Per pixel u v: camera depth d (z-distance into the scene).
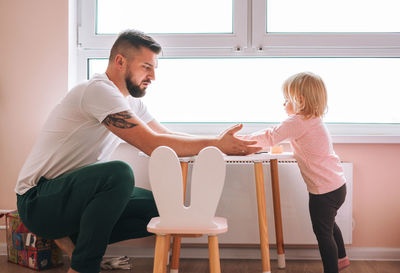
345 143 2.08
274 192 1.93
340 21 2.15
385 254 2.06
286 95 1.80
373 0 2.13
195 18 2.20
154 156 1.24
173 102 2.21
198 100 2.21
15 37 2.14
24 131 2.14
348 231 1.99
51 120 1.58
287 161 2.06
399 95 2.15
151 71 1.64
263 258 1.69
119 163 1.41
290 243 2.01
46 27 2.13
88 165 1.54
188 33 2.18
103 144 1.63
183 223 1.24
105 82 1.54
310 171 1.70
